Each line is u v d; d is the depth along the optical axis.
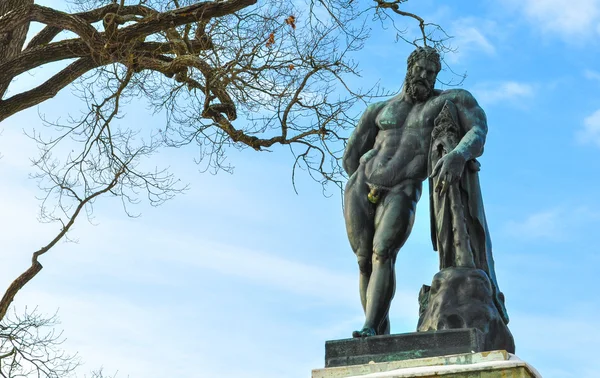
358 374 8.92
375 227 10.19
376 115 10.60
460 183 9.83
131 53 15.93
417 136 10.30
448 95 10.33
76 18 15.91
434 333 9.00
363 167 10.38
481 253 9.73
